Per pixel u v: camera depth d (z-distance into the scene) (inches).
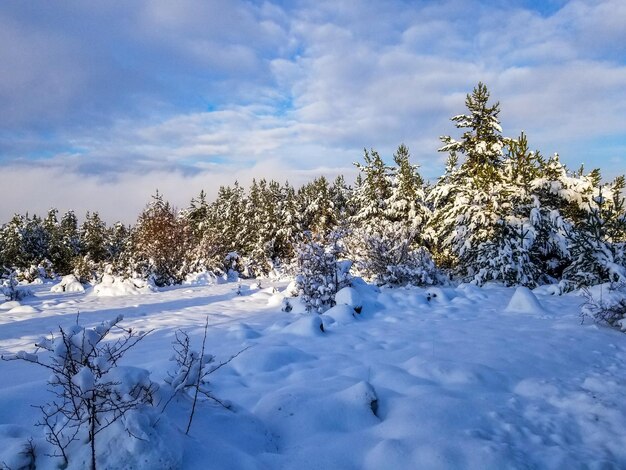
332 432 133.7
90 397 100.7
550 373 191.6
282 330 272.4
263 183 1763.0
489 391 169.2
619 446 128.6
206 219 1828.2
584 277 430.3
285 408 144.6
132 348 239.1
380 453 117.2
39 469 97.5
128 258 933.8
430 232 689.6
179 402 129.9
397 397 158.9
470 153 637.9
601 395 165.0
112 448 97.3
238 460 108.1
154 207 904.3
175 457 98.3
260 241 1425.9
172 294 584.4
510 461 114.3
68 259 1475.1
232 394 161.6
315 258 401.7
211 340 256.4
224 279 937.5
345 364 203.2
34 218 1507.1
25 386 148.9
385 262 533.6
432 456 114.4
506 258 508.1
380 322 311.4
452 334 263.1
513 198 566.9
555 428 139.7
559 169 589.3
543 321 302.7
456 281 594.6
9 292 547.5
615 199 562.9
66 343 109.8
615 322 275.7
